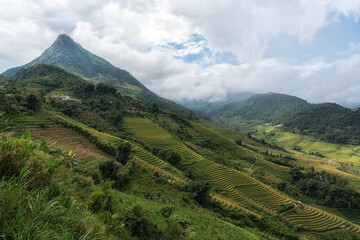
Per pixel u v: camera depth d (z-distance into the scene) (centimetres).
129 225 927
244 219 4584
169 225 1488
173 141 9962
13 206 243
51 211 301
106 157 4981
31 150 391
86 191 877
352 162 17438
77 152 4466
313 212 6850
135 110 14062
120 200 1400
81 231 353
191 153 9250
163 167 6412
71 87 14575
